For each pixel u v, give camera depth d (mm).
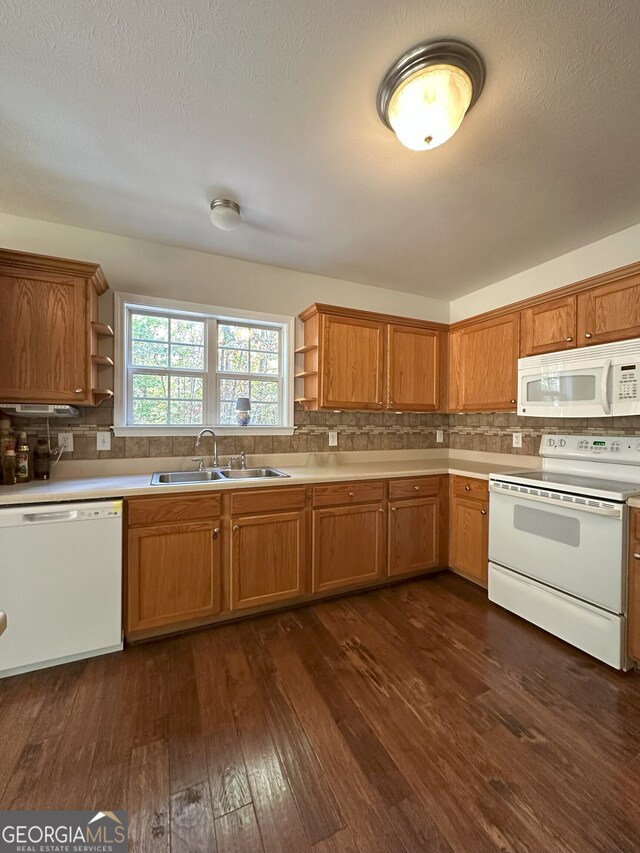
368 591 2623
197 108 1375
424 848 1022
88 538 1810
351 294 3146
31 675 1717
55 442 2279
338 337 2746
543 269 2764
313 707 1534
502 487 2350
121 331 2416
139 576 1946
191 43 1135
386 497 2637
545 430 2744
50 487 1907
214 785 1196
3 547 1666
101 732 1398
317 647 1955
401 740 1374
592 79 1235
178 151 1613
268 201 1986
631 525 1770
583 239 2383
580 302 2217
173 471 2523
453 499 2848
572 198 1938
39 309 1924
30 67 1208
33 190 1913
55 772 1231
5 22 1065
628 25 1064
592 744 1356
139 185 1861
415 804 1142
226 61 1190
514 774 1239
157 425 2521
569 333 2273
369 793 1175
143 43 1134
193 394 2691
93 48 1147
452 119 1246
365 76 1244
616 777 1229
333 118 1421
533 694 1614
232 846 1027
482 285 3209
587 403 2113
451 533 2867
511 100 1321
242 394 2863
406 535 2715
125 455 2441
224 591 2152
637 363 1915
